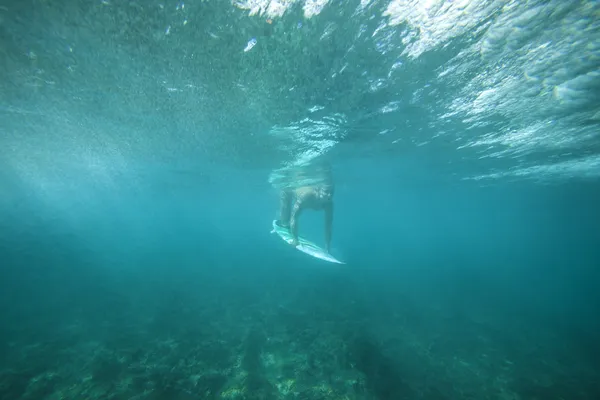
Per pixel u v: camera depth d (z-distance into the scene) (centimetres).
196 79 709
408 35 527
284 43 547
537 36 526
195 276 2031
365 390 740
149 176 2466
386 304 1617
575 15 469
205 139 1252
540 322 1625
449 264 3938
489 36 529
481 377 915
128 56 624
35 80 760
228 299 1524
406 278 2517
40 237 2583
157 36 545
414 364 945
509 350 1138
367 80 691
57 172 2486
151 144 1381
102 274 1831
